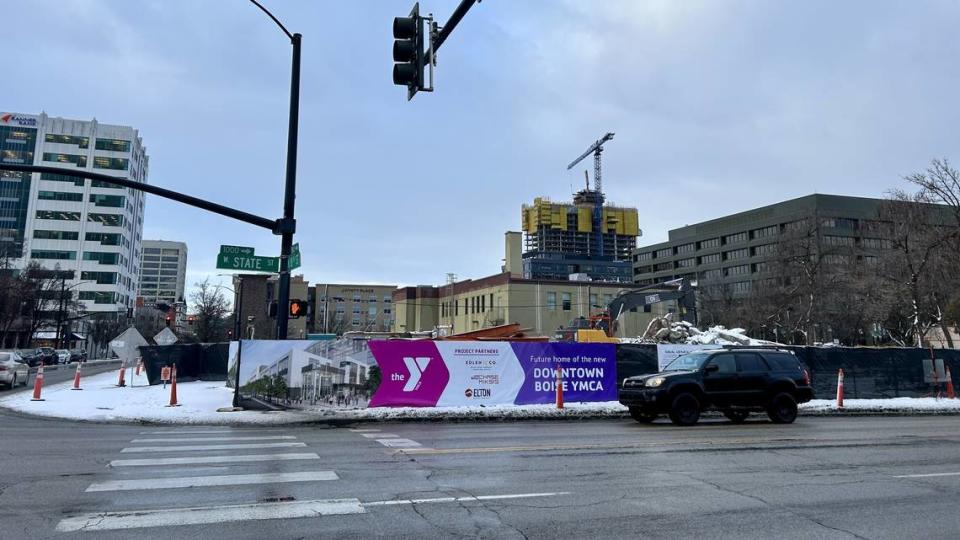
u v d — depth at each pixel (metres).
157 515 6.11
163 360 27.45
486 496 7.05
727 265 135.50
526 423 15.60
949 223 45.56
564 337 42.31
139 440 11.51
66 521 5.88
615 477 8.22
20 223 113.56
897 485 7.89
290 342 16.88
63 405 17.42
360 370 17.12
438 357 17.73
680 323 33.47
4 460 9.14
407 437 12.40
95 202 117.12
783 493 7.37
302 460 9.34
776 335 71.50
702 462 9.45
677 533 5.72
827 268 62.06
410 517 6.15
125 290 120.94
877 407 19.58
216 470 8.47
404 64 9.20
